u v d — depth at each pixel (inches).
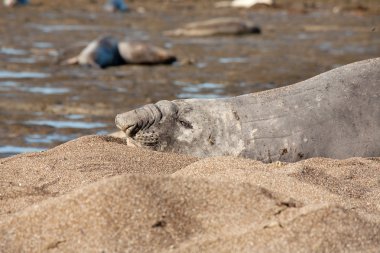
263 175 838.5
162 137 1048.2
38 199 817.5
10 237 685.9
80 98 1860.2
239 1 4886.8
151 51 2501.2
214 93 1927.9
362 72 1096.8
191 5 4955.7
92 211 679.7
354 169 934.4
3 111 1689.2
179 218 683.4
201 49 2883.9
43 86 2030.0
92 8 4616.1
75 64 2468.0
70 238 665.6
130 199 685.9
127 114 1046.4
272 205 695.7
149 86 2049.7
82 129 1530.5
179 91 1968.5
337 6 4798.2
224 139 1051.9
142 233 662.5
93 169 917.8
